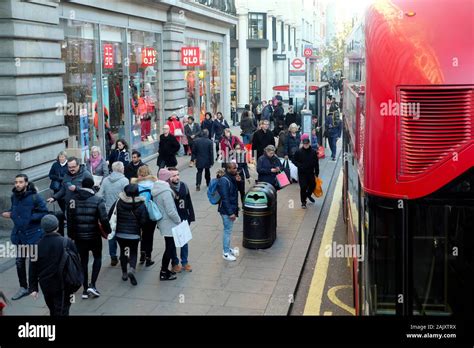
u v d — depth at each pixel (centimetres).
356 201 657
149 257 1029
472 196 447
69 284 717
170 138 1662
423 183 450
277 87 2856
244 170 1752
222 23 3131
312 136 2064
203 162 1692
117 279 959
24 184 859
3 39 1194
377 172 466
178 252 1109
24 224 859
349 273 1001
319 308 852
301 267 1020
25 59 1236
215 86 3183
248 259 1064
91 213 847
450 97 443
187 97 2625
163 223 937
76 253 735
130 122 1977
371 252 476
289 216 1405
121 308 837
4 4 1178
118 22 1852
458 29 454
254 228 1120
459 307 466
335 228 1313
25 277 879
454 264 462
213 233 1242
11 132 1212
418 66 449
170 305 849
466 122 441
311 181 1476
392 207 461
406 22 466
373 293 477
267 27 4738
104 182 1030
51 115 1344
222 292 901
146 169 991
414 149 452
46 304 802
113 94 1830
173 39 2325
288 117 2298
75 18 1537
